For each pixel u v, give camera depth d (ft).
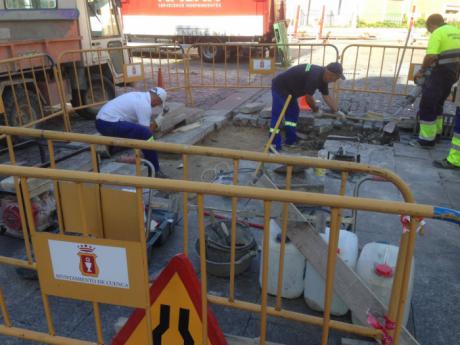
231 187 6.13
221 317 9.60
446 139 22.68
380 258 9.20
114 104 16.46
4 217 12.43
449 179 17.47
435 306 9.99
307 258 8.83
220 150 8.39
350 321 9.39
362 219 13.96
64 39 22.53
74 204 7.32
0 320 9.44
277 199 5.98
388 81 36.65
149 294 6.82
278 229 9.96
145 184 6.29
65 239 6.73
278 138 21.45
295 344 8.87
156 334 7.07
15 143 20.06
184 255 6.79
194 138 22.24
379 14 88.12
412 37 66.18
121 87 35.04
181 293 6.82
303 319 7.17
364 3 88.02
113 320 9.48
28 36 20.80
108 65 26.48
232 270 7.36
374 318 7.36
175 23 50.98
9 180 12.25
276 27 45.83
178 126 23.90
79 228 7.51
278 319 9.53
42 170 6.63
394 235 13.08
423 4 85.92
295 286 9.98
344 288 8.13
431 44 19.71
